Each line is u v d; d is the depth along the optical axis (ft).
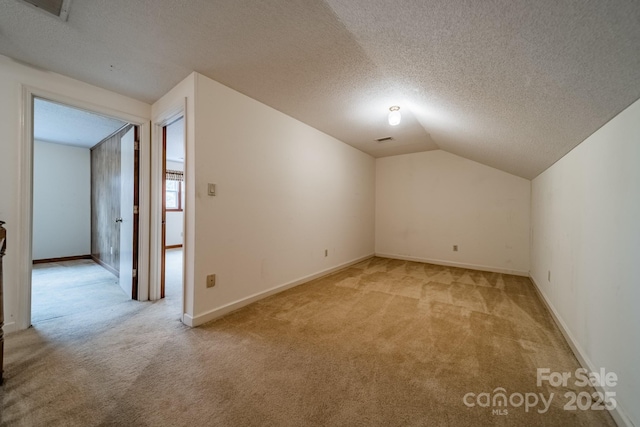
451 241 14.48
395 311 7.97
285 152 9.61
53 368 4.99
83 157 15.76
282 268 9.70
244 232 8.14
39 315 7.50
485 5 2.99
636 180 3.78
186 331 6.54
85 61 6.25
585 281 5.52
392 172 16.40
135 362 5.21
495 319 7.47
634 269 3.76
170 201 20.93
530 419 3.92
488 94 5.36
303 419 3.85
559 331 6.79
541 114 5.38
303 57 5.84
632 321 3.77
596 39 2.79
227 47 5.57
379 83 6.89
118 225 11.78
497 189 13.25
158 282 9.02
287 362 5.27
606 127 4.76
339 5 4.02
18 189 6.37
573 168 6.55
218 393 4.36
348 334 6.49
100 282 10.98
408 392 4.46
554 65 3.59
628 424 3.66
